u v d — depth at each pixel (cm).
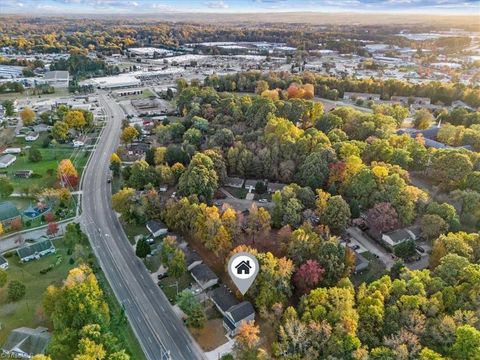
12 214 14500
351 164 15475
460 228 13488
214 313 10912
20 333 9588
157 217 14562
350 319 9012
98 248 13525
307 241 11756
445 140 19700
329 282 11106
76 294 9656
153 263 12769
